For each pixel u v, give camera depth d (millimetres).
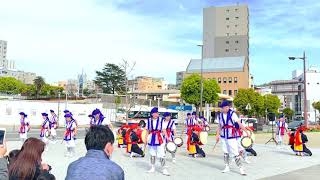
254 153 18438
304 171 13672
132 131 18062
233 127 12906
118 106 56844
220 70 102375
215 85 68000
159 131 12789
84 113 53219
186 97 67062
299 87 139625
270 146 23594
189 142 17703
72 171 3732
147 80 144625
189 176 12344
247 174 12844
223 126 13031
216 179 11836
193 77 67438
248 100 79438
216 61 104750
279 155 18828
